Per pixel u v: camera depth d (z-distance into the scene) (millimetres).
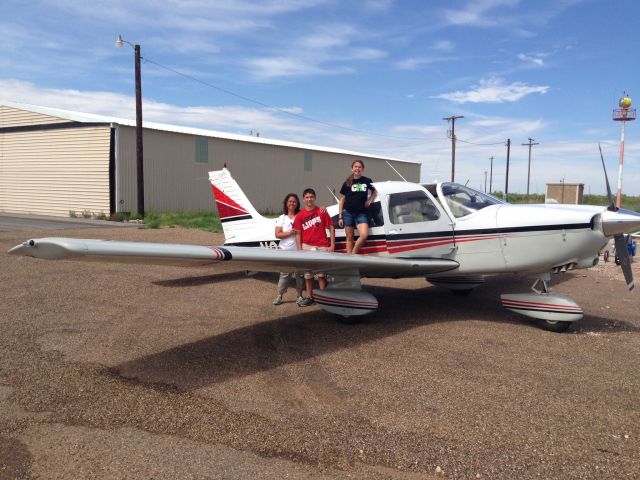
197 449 2611
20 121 21375
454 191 5543
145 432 2787
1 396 3223
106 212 18828
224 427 2840
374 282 7570
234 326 4898
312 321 5129
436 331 4785
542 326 4887
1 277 6949
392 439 2701
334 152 30688
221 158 23172
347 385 3438
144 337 4473
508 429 2801
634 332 4785
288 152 27297
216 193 7418
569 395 3262
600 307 5871
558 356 4055
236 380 3520
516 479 2338
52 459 2514
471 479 2344
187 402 3152
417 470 2420
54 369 3668
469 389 3361
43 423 2881
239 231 7277
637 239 12828
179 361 3879
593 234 4777
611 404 3123
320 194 30047
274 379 3543
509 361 3924
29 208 21469
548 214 4945
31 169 21188
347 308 4934
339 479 2354
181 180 21188
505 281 7691
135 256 3217
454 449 2596
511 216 5102
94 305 5602
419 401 3176
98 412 3016
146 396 3238
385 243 5539
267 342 4395
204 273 7918
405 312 5594
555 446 2619
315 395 3273
